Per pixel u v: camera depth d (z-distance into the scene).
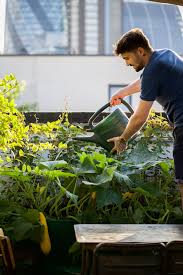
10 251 4.29
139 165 5.39
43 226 5.15
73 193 5.29
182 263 3.90
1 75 13.48
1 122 5.08
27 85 13.48
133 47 4.43
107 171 5.23
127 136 4.55
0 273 4.56
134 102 12.24
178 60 4.49
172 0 5.34
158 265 3.87
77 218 5.27
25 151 5.57
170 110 4.57
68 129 5.67
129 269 3.85
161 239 4.01
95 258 3.77
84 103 13.55
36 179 5.53
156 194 5.32
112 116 4.85
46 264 5.27
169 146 5.71
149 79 4.43
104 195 5.23
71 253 5.16
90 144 5.68
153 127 5.70
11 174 5.21
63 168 5.49
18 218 5.18
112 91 13.54
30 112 5.92
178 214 5.35
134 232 4.21
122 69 13.48
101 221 5.31
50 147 5.26
